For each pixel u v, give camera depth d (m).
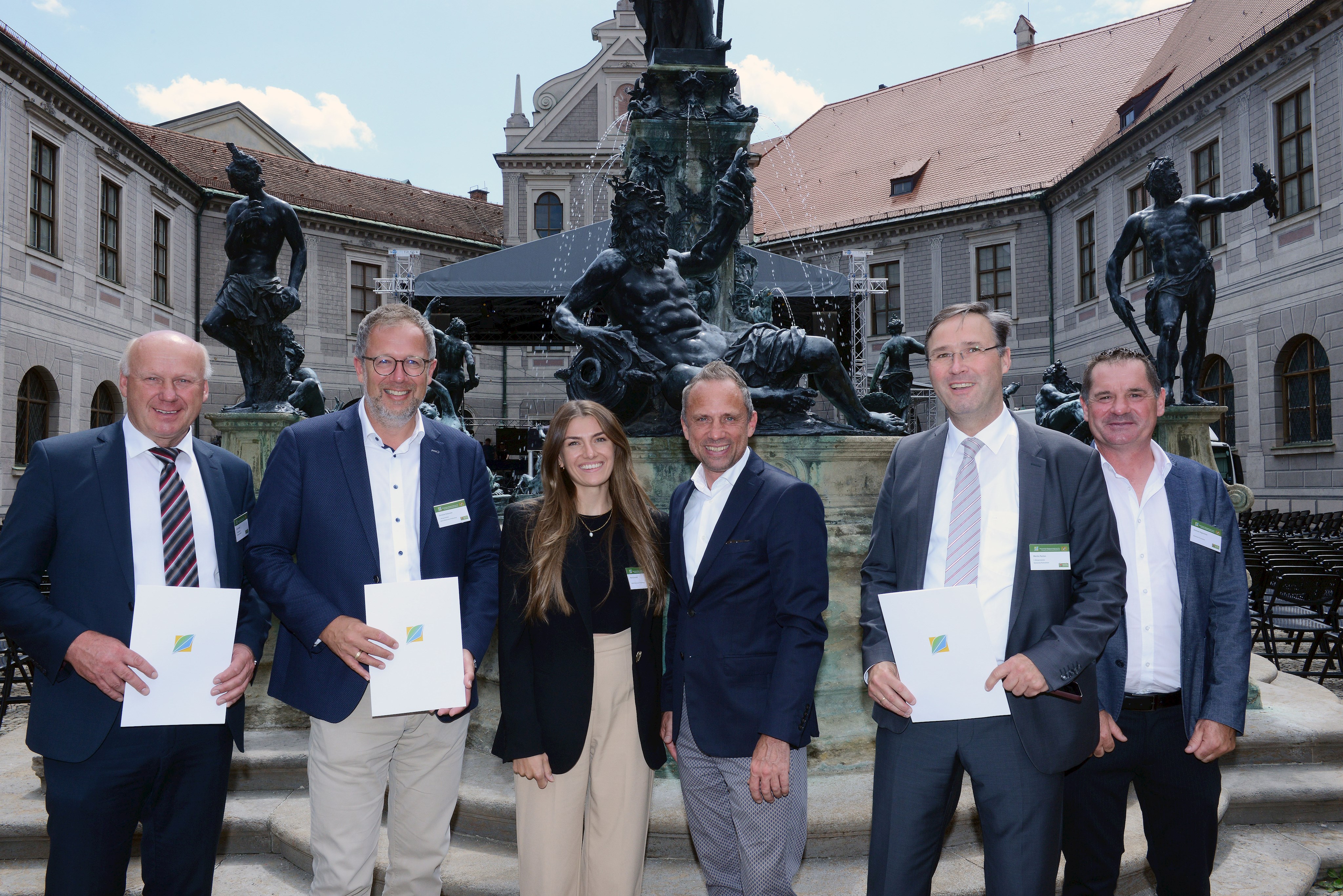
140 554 2.31
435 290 14.37
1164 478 2.48
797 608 2.31
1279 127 17.78
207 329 5.89
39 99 17.88
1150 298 7.40
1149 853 2.50
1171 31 26.69
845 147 32.78
